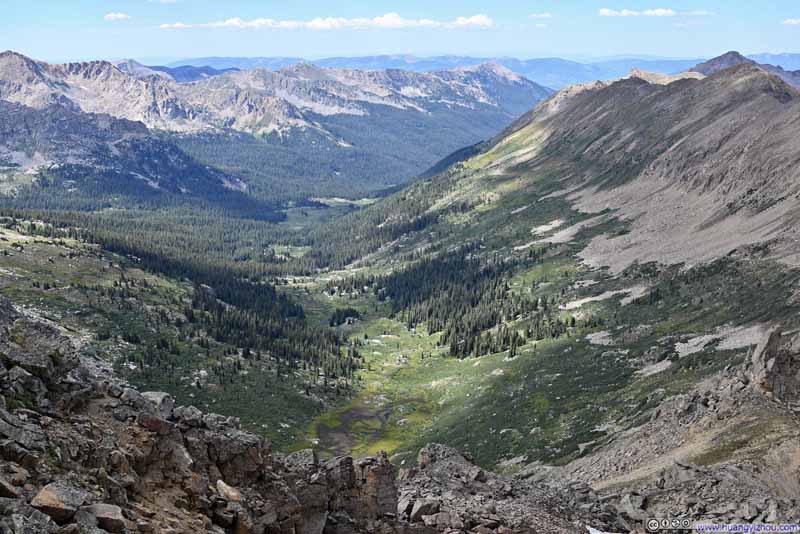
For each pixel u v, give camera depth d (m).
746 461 62.03
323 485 34.50
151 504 25.80
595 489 71.94
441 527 39.34
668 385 136.50
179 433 29.72
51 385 27.95
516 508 47.41
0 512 20.19
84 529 21.58
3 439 23.36
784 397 79.38
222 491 29.19
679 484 56.31
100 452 25.73
